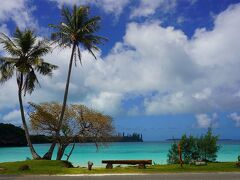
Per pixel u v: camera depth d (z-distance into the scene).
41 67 37.03
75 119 37.72
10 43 35.94
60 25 37.28
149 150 90.31
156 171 24.09
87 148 100.75
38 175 22.92
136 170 24.86
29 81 36.78
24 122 36.19
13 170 25.42
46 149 95.44
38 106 37.56
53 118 37.34
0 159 59.00
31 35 36.12
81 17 37.38
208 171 23.52
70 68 37.34
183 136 32.25
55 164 30.28
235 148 91.81
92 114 38.09
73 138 37.66
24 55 36.34
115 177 21.23
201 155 31.88
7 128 118.81
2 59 35.97
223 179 19.44
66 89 36.72
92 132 37.88
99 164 44.72
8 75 36.03
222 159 51.84
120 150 90.88
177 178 20.12
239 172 22.84
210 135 32.19
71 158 58.66
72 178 20.91
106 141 38.47
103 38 37.91
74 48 37.62
